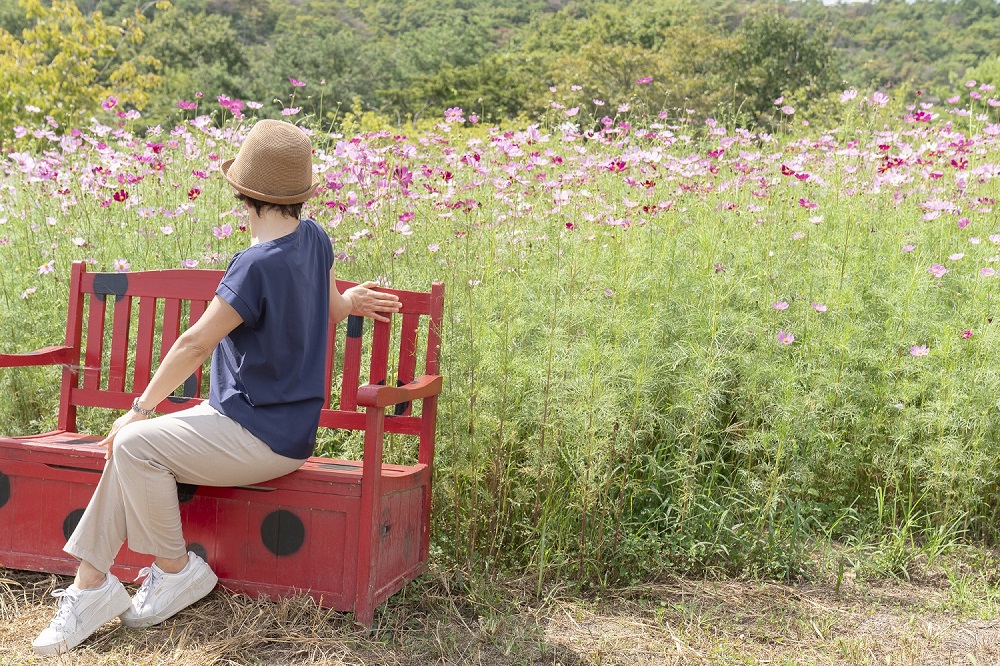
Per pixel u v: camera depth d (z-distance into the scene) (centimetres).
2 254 476
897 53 7419
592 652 280
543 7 10906
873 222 465
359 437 370
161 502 271
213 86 5331
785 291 417
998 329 379
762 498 357
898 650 284
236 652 265
